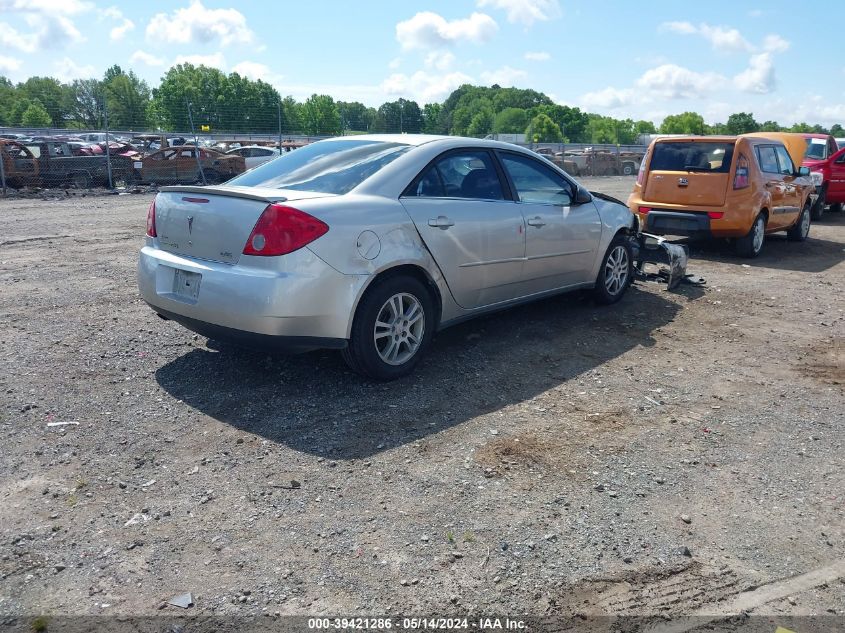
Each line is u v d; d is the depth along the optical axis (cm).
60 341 534
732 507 327
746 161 938
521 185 554
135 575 267
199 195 434
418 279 473
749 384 488
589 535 300
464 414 419
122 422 397
